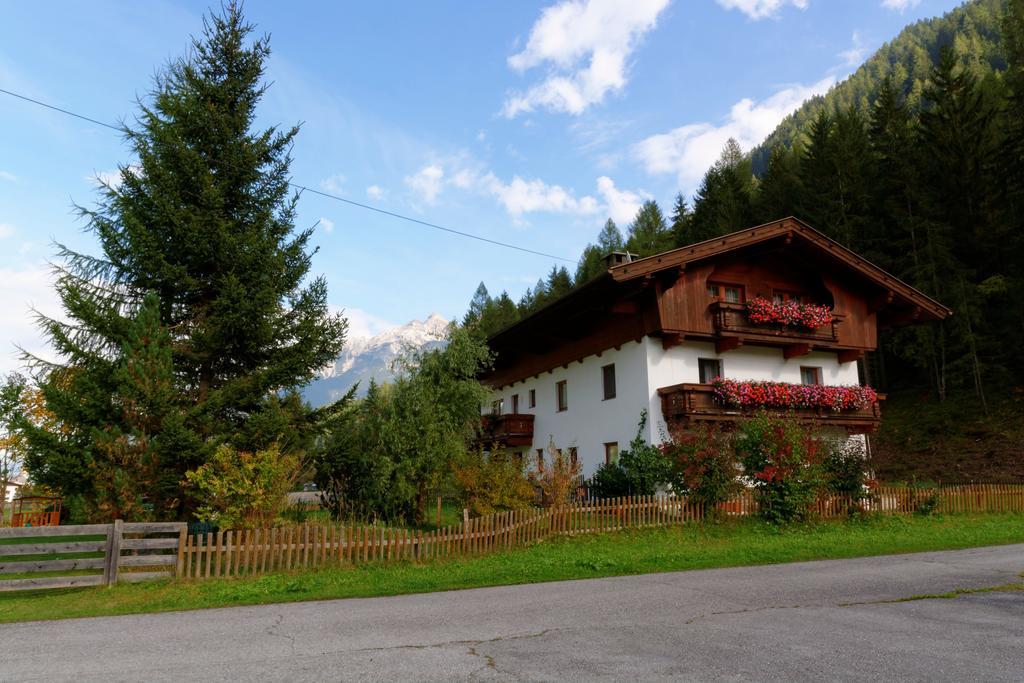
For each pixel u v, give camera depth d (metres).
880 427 36.03
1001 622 7.38
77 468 12.55
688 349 22.67
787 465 17.36
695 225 54.25
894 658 5.97
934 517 18.75
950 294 35.00
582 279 62.50
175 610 9.24
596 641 6.83
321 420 16.86
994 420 31.69
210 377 16.05
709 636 6.93
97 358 14.04
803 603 8.64
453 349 19.00
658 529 16.17
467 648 6.67
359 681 5.61
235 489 12.14
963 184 38.22
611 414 23.69
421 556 12.93
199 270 15.85
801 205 44.19
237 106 17.00
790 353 24.06
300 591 10.38
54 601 9.97
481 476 16.55
